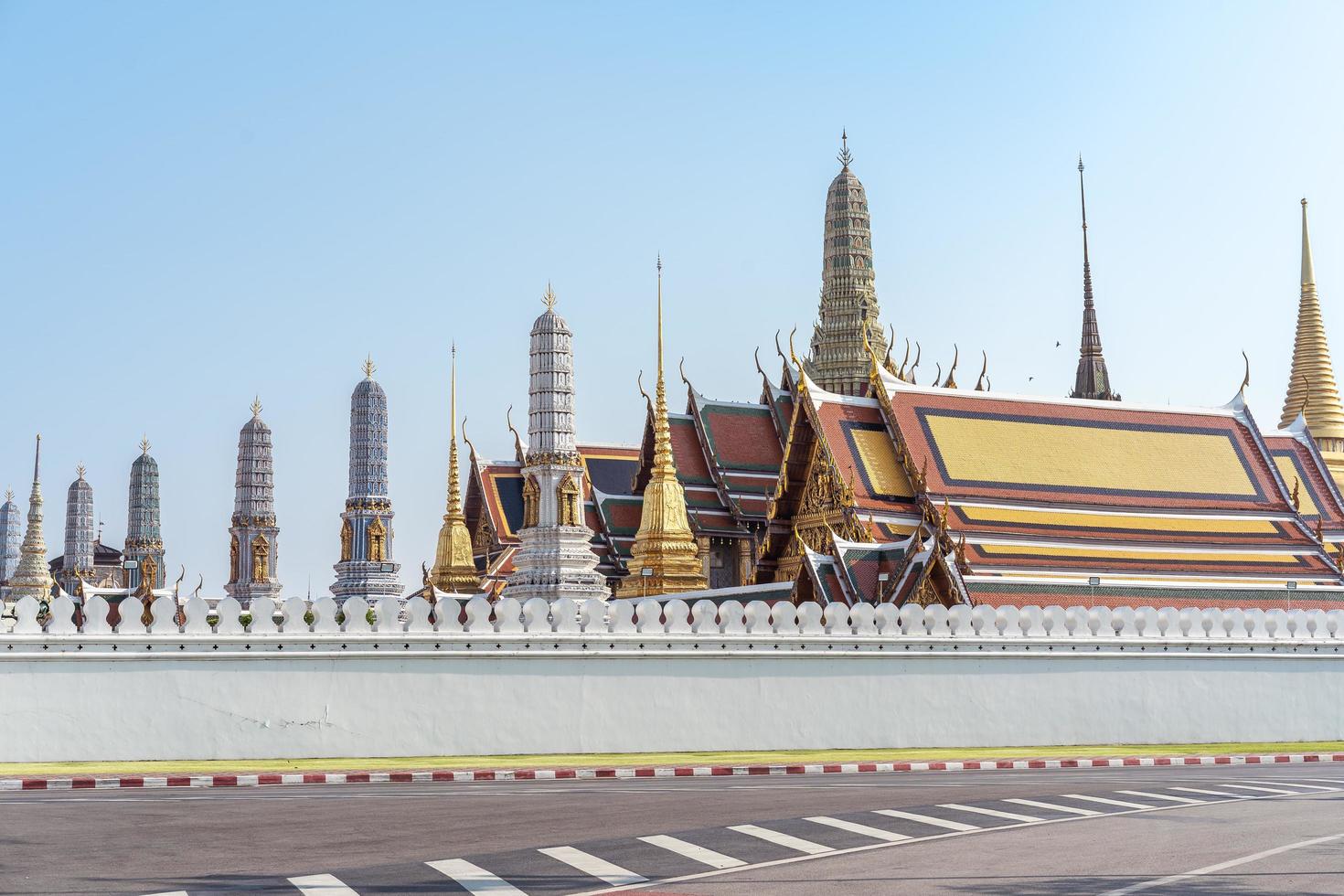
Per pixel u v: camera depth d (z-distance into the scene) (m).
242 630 38.50
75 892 17.66
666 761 38.31
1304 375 93.38
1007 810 25.75
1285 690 47.31
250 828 23.42
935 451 63.31
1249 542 64.88
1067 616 45.53
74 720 37.03
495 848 21.14
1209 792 29.23
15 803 27.56
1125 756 40.19
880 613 43.72
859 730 42.97
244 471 108.44
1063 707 44.94
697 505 74.75
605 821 24.33
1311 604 59.19
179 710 37.78
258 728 38.28
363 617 39.50
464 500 88.81
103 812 25.81
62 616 37.44
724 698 41.97
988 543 60.56
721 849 20.98
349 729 38.91
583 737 40.69
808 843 21.59
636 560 68.06
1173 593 56.69
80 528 129.25
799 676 42.69
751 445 76.88
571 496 64.62
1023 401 66.81
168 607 38.19
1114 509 64.06
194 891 17.69
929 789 30.25
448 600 40.31
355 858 20.31
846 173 114.00
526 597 63.25
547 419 65.00
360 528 99.88
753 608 42.69
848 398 65.38
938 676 43.94
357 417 101.00
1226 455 68.56
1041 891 17.72
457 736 39.72
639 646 41.41
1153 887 17.95
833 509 63.19
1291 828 23.28
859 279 112.56
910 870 19.16
